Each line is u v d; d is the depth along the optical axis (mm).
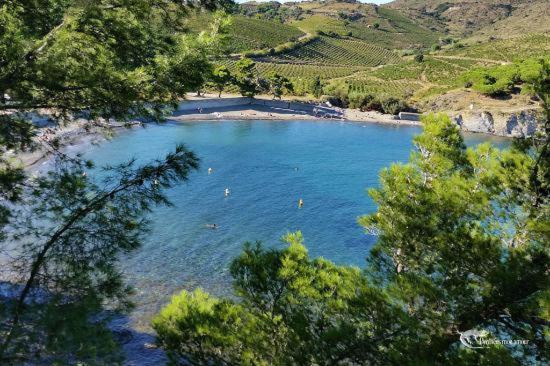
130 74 8578
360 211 47438
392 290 8570
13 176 7855
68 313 6238
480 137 111250
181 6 9445
